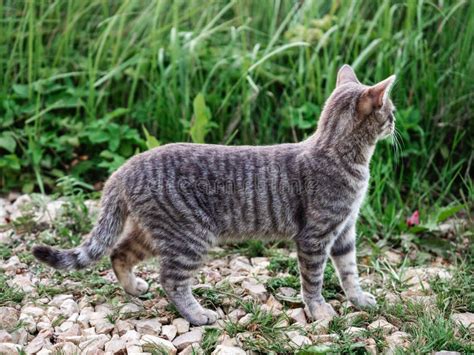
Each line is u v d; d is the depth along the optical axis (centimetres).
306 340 426
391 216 596
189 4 739
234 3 733
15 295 473
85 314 455
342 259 484
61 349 412
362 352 416
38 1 739
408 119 662
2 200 639
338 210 458
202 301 480
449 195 655
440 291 490
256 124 695
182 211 445
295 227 468
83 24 743
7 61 715
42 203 604
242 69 681
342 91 466
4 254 535
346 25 691
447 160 665
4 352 402
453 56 684
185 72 683
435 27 708
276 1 712
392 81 440
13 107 684
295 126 677
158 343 417
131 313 456
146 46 720
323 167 457
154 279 515
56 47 728
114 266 475
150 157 452
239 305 473
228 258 556
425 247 574
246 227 465
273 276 518
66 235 566
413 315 461
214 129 680
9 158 648
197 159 454
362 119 454
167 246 449
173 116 676
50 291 486
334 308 483
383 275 525
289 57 700
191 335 430
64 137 667
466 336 433
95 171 680
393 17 719
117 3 746
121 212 457
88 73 705
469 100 671
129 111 694
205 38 719
